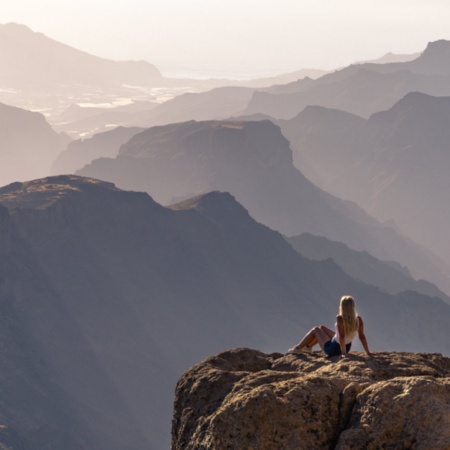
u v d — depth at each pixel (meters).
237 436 18.02
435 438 16.95
